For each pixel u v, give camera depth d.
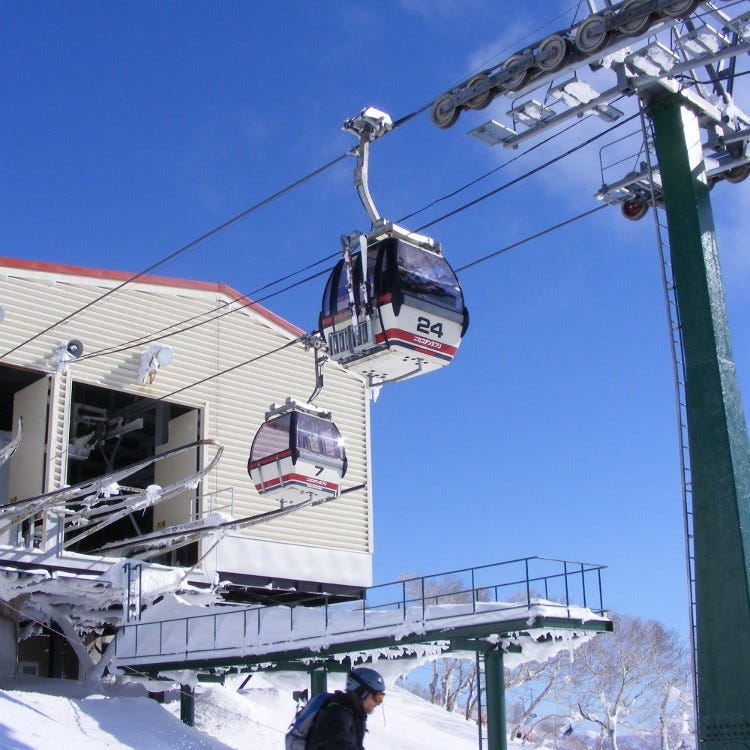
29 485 25.81
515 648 14.98
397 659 16.12
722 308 11.71
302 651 16.53
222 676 18.66
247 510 29.58
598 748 45.28
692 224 11.95
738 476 10.95
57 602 24.48
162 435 29.91
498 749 14.53
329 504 31.58
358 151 14.63
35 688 23.20
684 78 12.66
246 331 31.14
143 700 17.92
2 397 28.88
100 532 32.62
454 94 13.09
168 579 23.70
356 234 15.40
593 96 12.84
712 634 10.65
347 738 6.31
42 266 27.16
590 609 14.59
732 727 10.30
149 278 29.30
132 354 28.39
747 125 13.35
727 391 11.29
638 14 11.17
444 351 15.33
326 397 32.44
